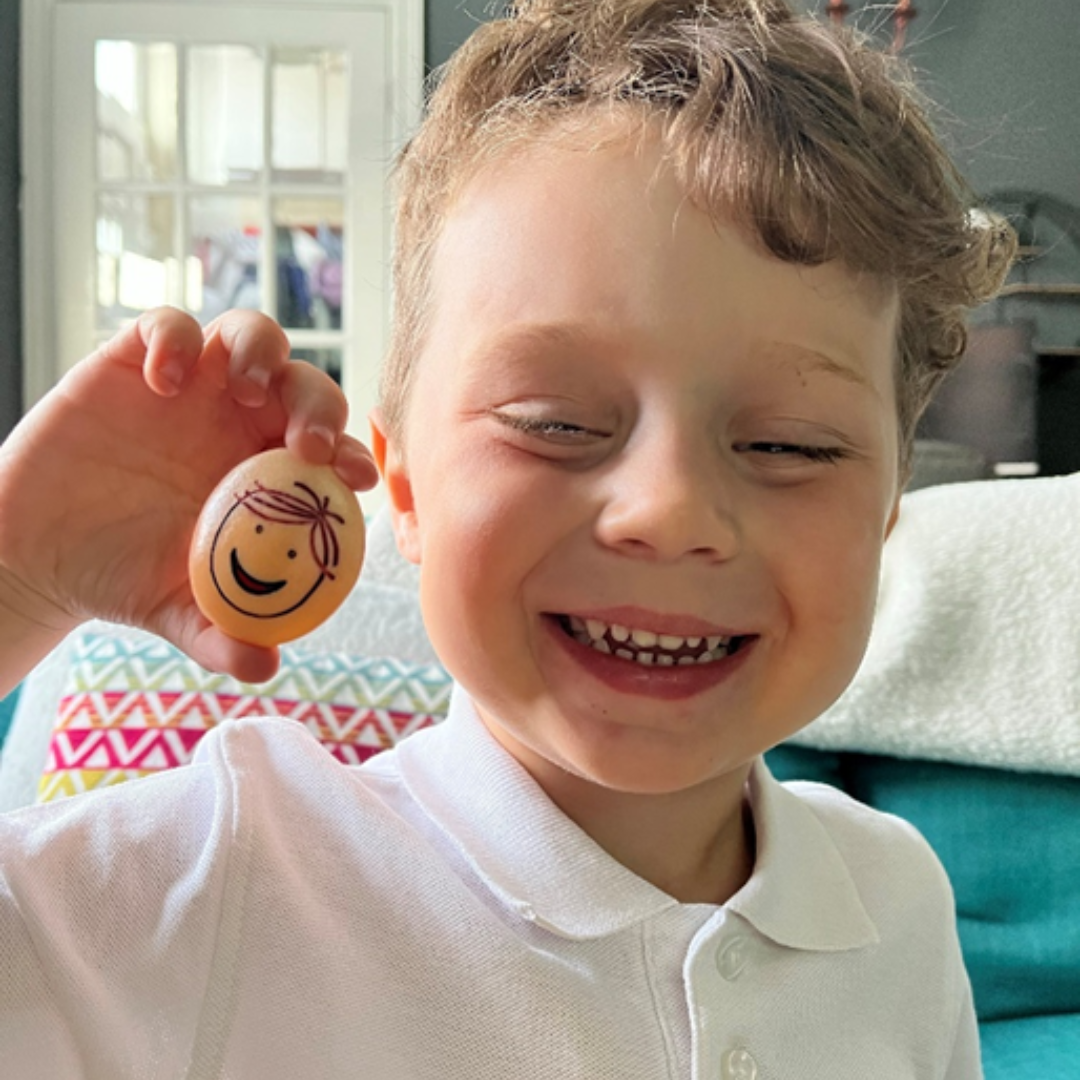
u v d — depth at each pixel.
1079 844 1.12
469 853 0.58
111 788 0.61
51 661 1.15
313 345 2.77
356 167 2.68
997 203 2.38
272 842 0.58
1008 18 2.37
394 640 1.19
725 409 0.52
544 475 0.53
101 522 0.56
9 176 2.63
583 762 0.55
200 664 0.54
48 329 2.72
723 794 0.65
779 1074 0.58
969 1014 0.79
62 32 2.64
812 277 0.53
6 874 0.52
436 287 0.60
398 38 2.64
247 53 2.70
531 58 0.64
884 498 0.59
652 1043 0.55
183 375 0.54
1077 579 1.18
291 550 0.50
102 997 0.52
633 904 0.57
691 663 0.56
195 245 2.78
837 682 0.58
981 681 1.15
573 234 0.53
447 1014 0.54
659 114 0.56
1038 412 2.36
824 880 0.68
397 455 0.67
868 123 0.60
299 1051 0.54
